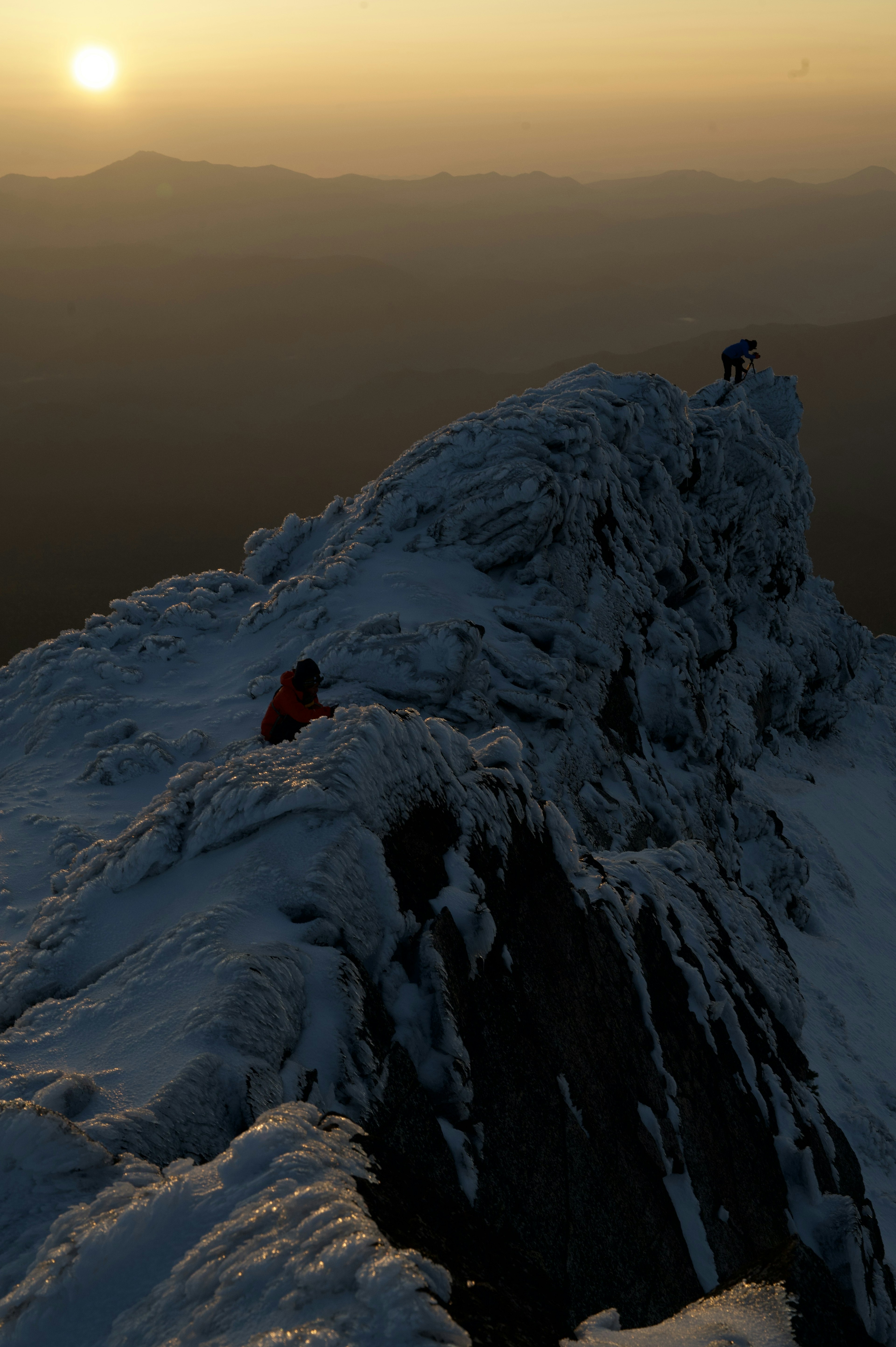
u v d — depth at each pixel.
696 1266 4.85
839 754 35.62
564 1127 4.46
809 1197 6.49
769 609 33.72
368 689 10.72
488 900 5.00
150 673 13.59
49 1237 1.93
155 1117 2.61
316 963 3.67
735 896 10.08
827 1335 2.42
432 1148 3.54
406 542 15.25
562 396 20.11
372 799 4.53
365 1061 3.45
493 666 12.57
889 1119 14.66
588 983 5.60
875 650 47.28
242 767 4.80
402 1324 1.46
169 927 4.03
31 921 7.52
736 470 30.91
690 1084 6.11
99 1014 3.46
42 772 11.05
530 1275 2.89
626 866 7.86
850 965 20.88
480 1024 4.32
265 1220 1.83
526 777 6.47
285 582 14.48
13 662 14.52
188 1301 1.64
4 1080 2.83
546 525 15.08
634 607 16.72
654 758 15.70
